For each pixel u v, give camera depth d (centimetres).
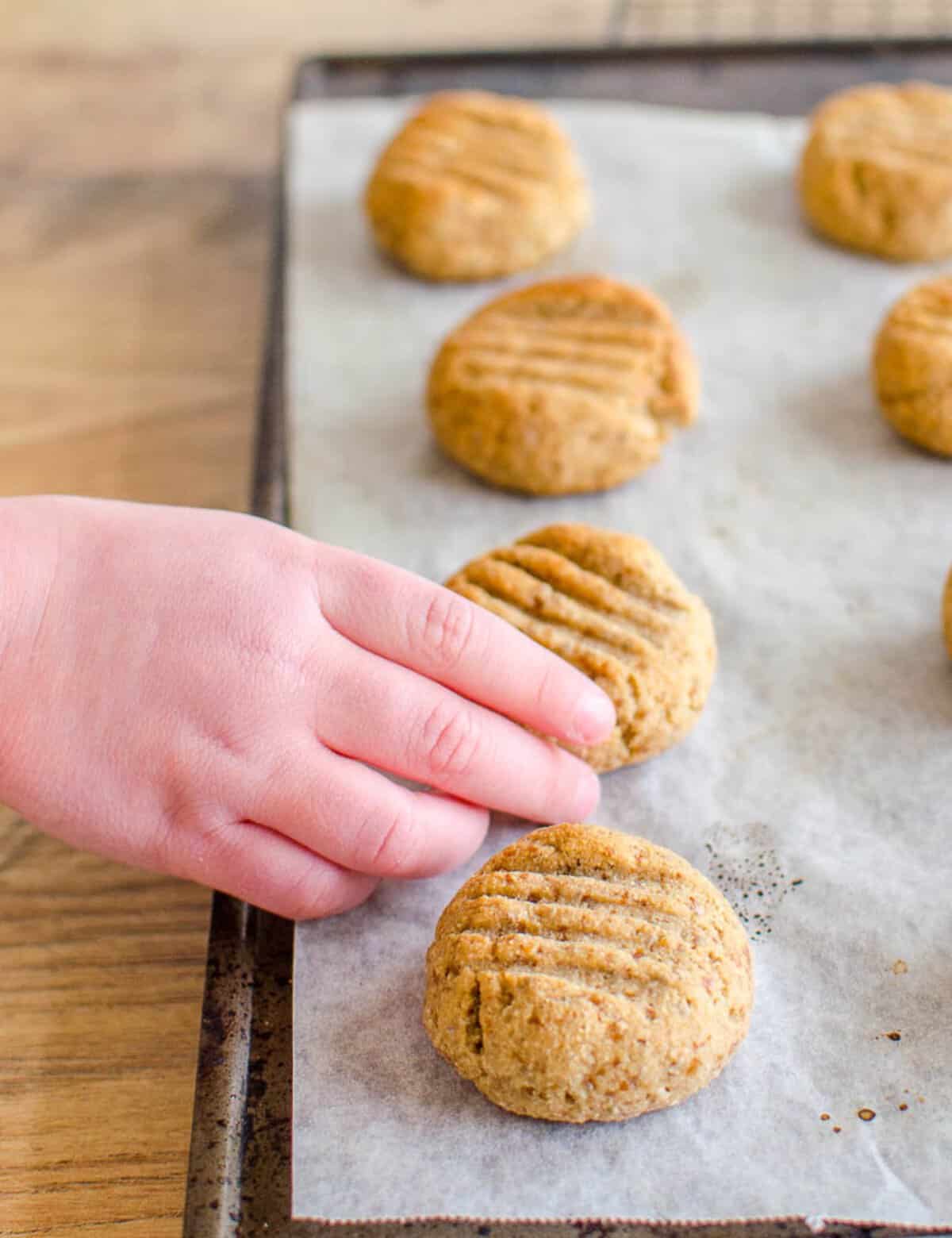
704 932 30
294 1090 30
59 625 32
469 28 54
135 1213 30
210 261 47
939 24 51
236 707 31
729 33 52
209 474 42
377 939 32
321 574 33
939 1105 30
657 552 36
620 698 34
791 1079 30
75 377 44
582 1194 29
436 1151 29
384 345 43
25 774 31
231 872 31
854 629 37
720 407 41
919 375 39
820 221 45
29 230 48
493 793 32
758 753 34
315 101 49
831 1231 29
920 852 33
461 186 44
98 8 56
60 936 33
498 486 40
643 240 45
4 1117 31
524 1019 29
